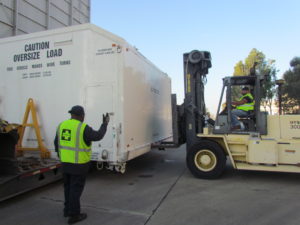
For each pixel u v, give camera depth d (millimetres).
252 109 6070
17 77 5992
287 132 5668
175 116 7656
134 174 6777
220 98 6156
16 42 6031
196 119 6906
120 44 5305
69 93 5555
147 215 3967
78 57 5516
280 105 6234
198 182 5918
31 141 5828
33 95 5840
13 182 4316
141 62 6535
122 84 5258
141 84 6488
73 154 3598
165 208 4262
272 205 4395
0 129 4141
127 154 5445
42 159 5523
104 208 4266
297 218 3840
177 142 7605
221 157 6000
